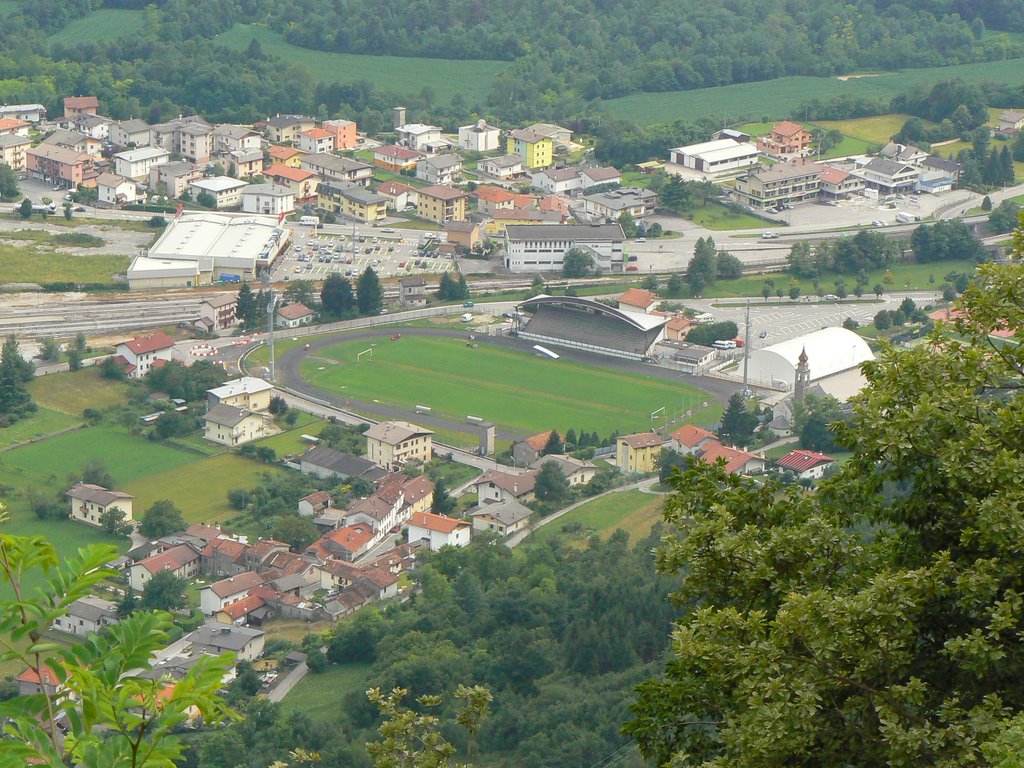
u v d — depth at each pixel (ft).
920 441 152.35
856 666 136.15
